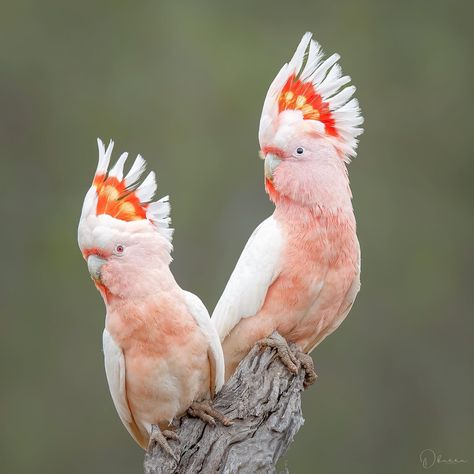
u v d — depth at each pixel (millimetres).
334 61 8445
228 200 19516
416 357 19156
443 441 18844
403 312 19250
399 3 21719
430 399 19016
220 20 21656
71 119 21109
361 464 18359
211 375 7879
